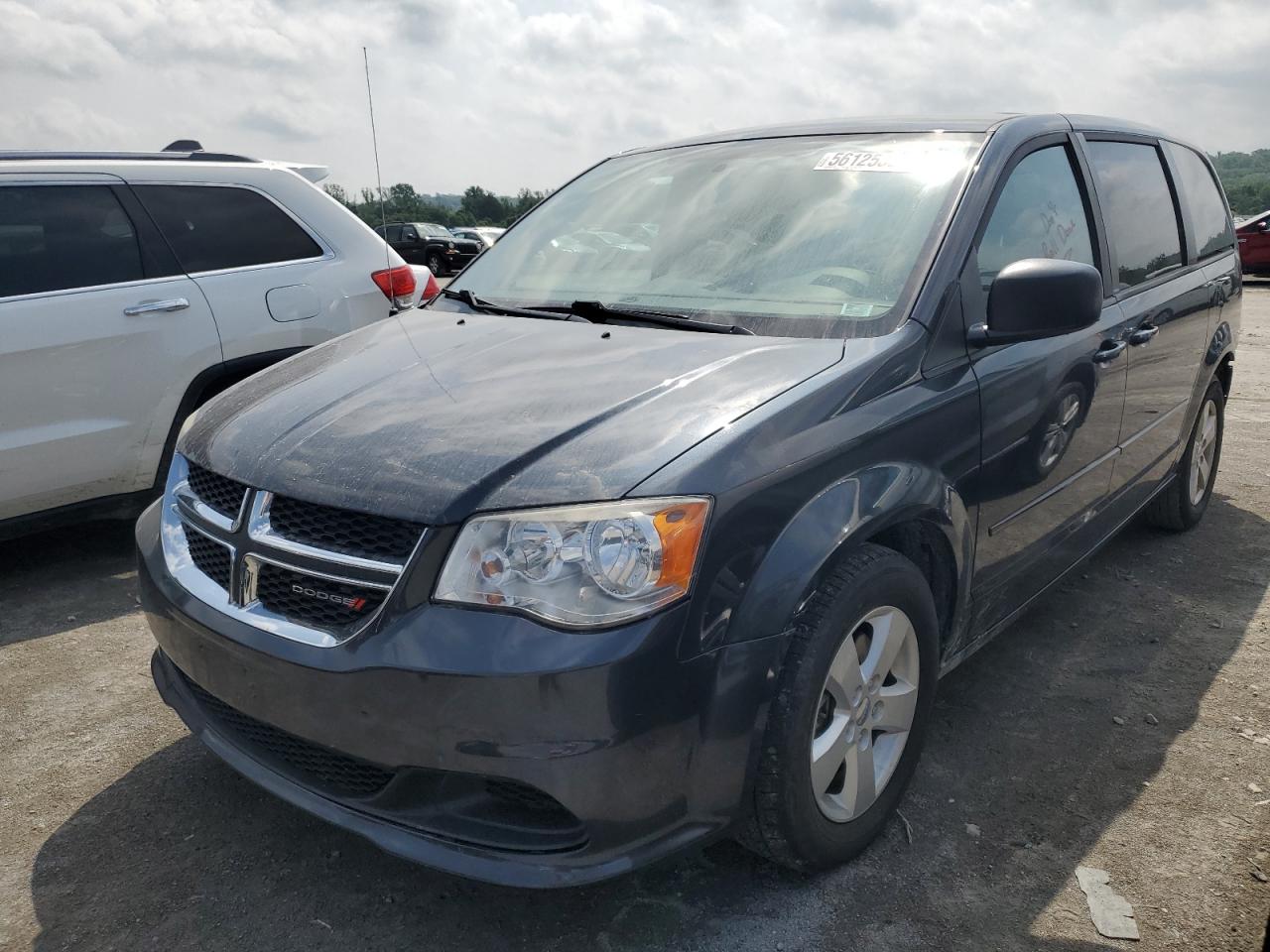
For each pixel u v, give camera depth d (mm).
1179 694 3297
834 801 2322
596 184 3658
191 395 4566
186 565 2404
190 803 2713
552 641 1862
